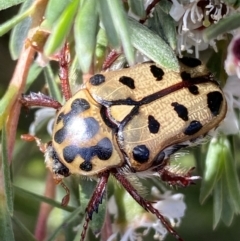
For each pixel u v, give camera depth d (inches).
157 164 2.5
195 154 3.2
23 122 3.6
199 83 2.5
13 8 3.3
